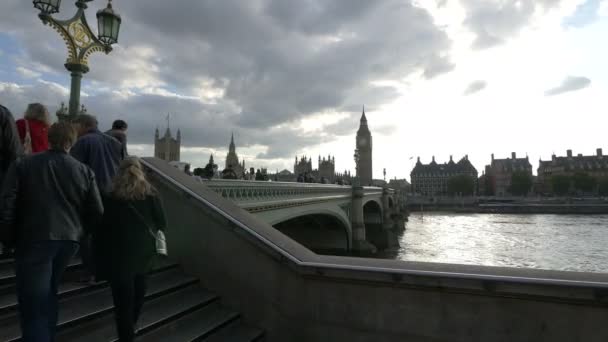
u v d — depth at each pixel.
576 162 155.00
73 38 7.05
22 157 2.90
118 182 3.20
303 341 3.79
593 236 54.91
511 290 2.97
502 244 48.88
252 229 4.33
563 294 2.82
